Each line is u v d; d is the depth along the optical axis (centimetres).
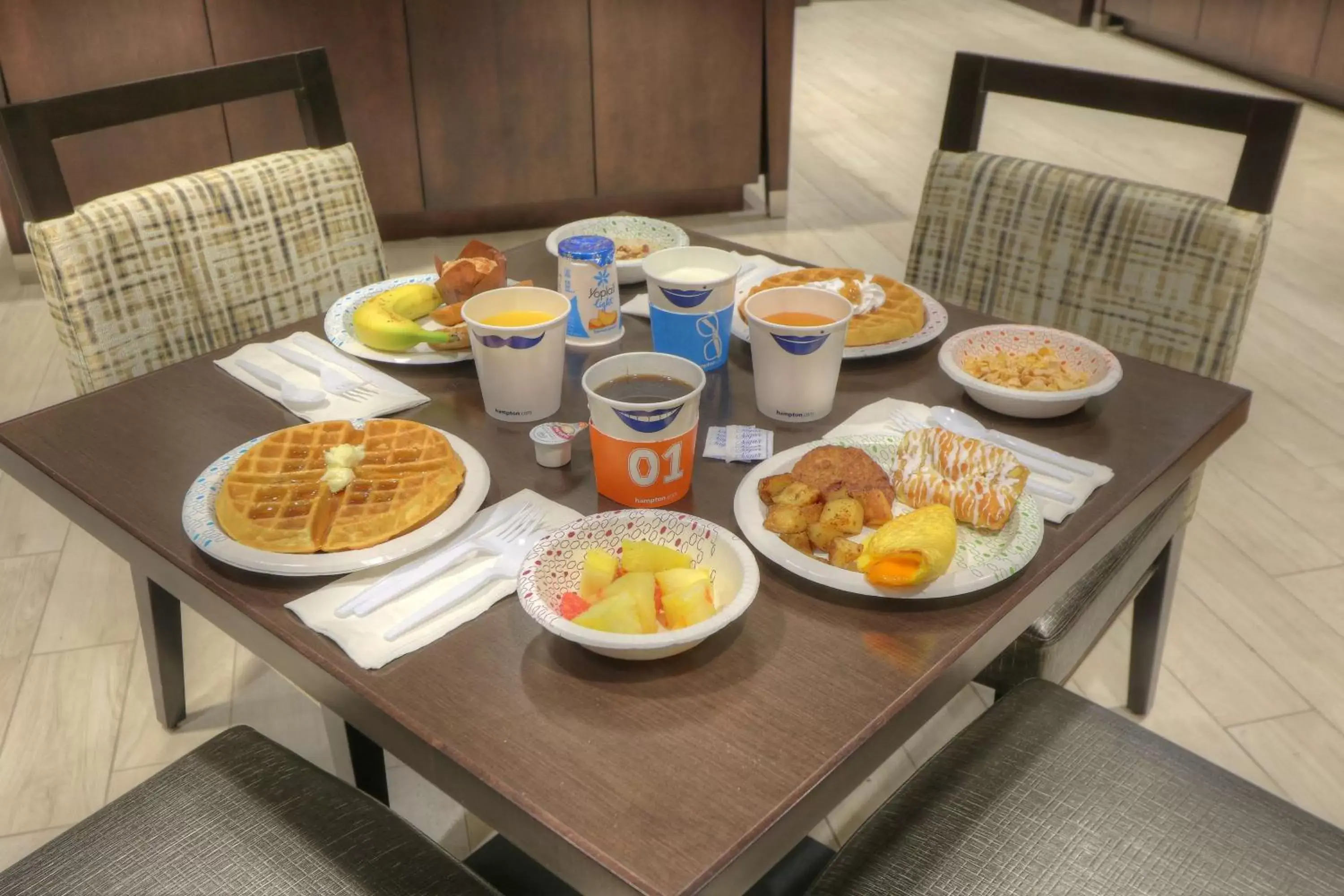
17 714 179
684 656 81
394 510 93
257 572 90
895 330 124
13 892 95
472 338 108
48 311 319
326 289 165
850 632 84
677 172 378
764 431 108
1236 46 532
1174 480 107
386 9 335
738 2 355
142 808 102
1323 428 260
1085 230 153
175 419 114
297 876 95
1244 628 198
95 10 311
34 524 226
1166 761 106
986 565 87
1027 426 111
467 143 360
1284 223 371
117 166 332
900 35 626
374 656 81
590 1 346
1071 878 94
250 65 154
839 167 433
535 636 84
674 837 67
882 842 98
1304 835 98
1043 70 153
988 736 109
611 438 95
